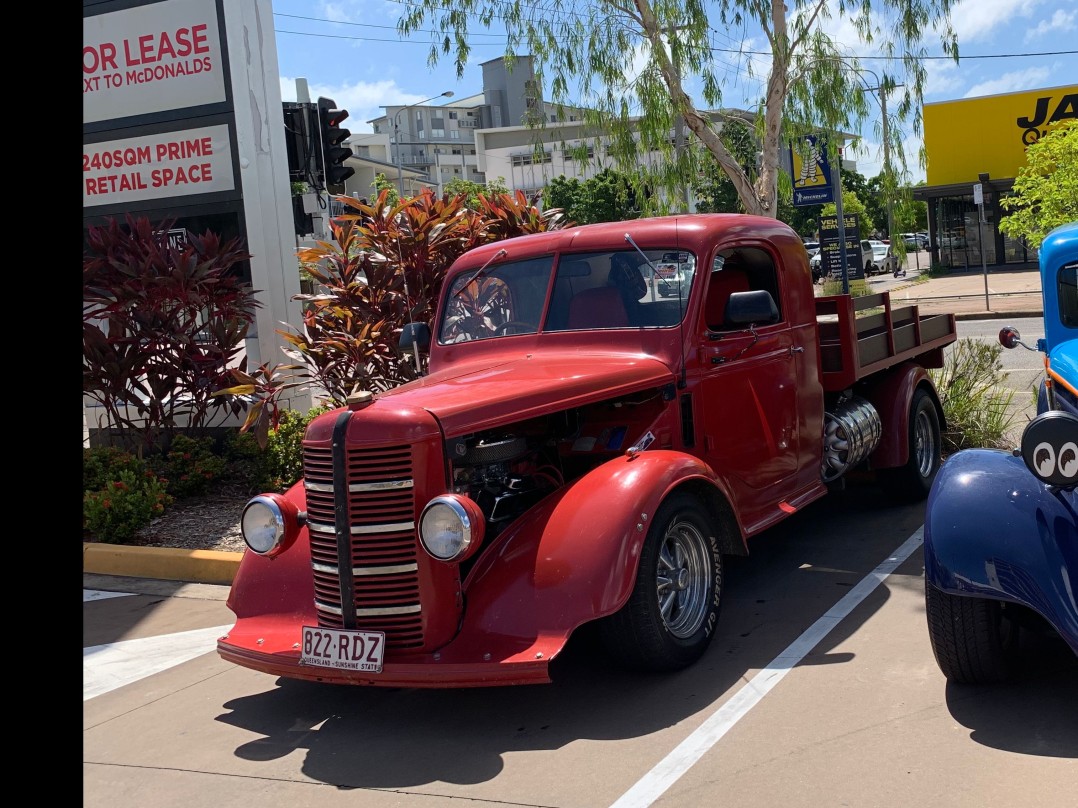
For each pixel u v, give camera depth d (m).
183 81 9.58
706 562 4.60
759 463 5.54
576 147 13.10
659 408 4.97
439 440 4.02
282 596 4.50
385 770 3.80
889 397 6.93
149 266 8.06
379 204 8.42
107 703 4.75
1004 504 3.72
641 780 3.51
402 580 4.00
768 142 11.99
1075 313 4.71
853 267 22.23
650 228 5.39
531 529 4.19
